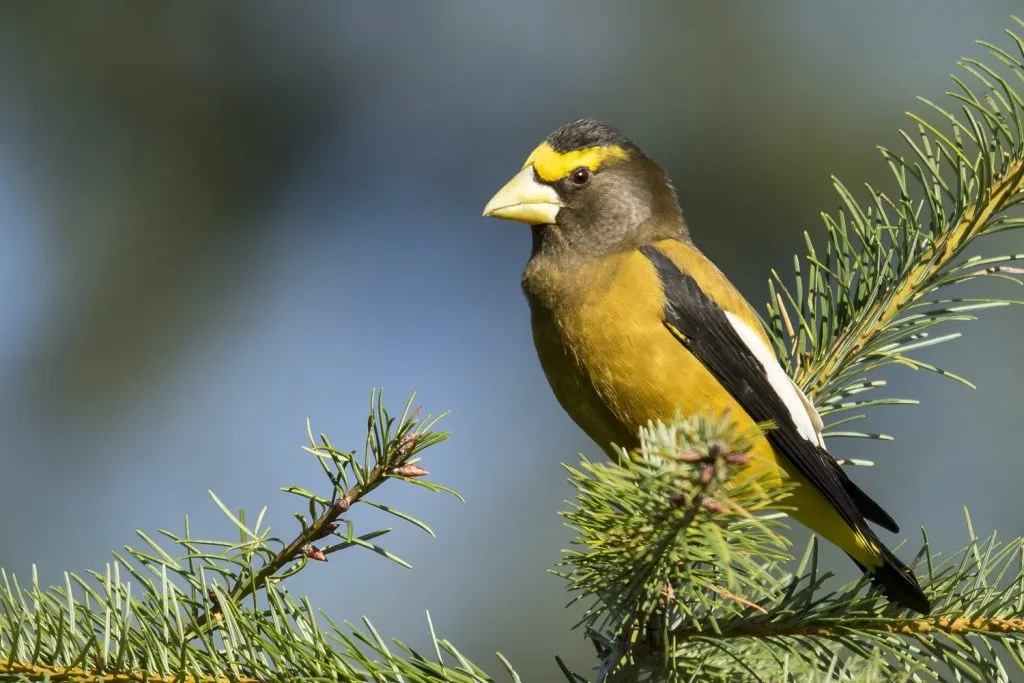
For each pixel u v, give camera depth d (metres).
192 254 13.07
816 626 5.80
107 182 12.92
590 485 4.89
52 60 12.80
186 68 13.02
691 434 4.54
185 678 5.09
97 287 12.88
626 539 4.93
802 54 12.81
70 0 12.75
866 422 12.79
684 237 8.87
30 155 12.82
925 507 12.50
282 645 5.14
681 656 6.09
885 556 5.91
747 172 12.83
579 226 8.47
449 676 5.23
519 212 8.55
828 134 12.69
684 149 12.96
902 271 7.41
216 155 13.12
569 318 7.91
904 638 5.78
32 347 12.73
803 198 12.71
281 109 13.23
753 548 4.67
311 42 13.28
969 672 5.41
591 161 8.57
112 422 12.76
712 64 12.96
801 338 7.85
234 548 5.12
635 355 7.70
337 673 5.18
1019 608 5.62
